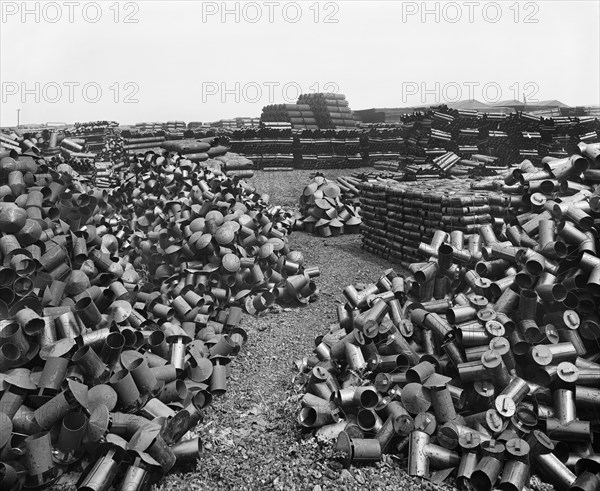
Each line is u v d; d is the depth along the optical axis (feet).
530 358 22.17
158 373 24.61
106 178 78.13
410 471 19.80
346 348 25.48
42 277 26.25
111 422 20.62
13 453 18.26
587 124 84.84
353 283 46.50
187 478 20.20
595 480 18.30
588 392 20.45
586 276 23.24
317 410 22.25
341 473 19.75
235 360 31.30
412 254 48.91
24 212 26.55
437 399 21.11
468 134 84.23
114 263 32.48
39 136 81.76
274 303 41.24
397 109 174.40
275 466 20.54
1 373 20.26
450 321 24.02
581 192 28.30
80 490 17.84
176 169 55.93
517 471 18.58
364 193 58.90
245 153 103.65
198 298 34.27
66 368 21.17
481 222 41.01
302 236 65.57
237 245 41.68
